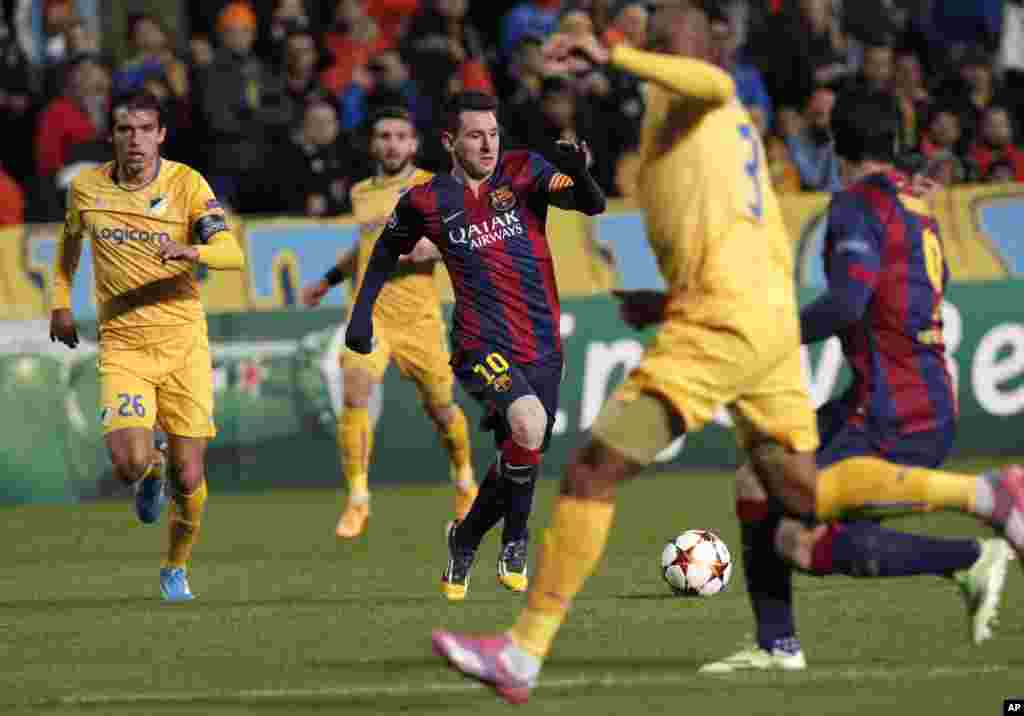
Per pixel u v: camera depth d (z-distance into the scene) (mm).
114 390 28938
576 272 52812
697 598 28344
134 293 29047
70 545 39688
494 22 66312
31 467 48781
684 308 19625
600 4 62000
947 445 21094
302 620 27141
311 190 54594
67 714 19953
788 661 21484
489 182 28578
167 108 55250
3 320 49281
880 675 21078
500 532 40000
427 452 50656
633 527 39875
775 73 61344
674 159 19672
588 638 24453
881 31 65500
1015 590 27891
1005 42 69375
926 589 28594
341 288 52219
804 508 20516
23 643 25516
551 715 19172
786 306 19750
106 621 27656
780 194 56375
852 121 21094
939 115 57219
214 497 48844
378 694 20703
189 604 29484
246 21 56625
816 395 51031
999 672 21172
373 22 63000
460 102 28438
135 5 66562
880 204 20719
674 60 19312
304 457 49969
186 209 28984
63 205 54094
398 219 28422
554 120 53344
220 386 49562
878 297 20672
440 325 38000
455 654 19078
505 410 28188
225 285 51469
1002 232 55094
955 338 52125
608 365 51156
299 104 57250
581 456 19594
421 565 34500
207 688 21375
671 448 51812
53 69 58000
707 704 19562
